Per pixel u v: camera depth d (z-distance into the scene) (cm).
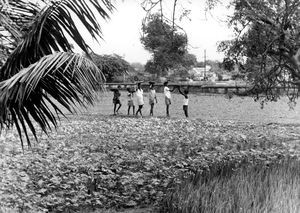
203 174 1038
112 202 1005
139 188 1097
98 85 500
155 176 1184
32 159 1309
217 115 3262
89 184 1084
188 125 2420
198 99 5109
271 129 2248
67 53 480
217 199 815
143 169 1272
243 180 918
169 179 1134
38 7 563
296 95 1708
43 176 1115
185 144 1684
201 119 2816
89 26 520
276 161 1285
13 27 541
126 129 2219
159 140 1794
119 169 1251
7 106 503
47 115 559
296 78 1548
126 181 1089
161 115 3247
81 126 2297
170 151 1570
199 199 851
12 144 1538
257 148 1667
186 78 7038
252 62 1525
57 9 514
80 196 995
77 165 1260
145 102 4803
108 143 1697
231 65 1538
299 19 1400
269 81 1543
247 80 1588
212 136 1898
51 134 1880
